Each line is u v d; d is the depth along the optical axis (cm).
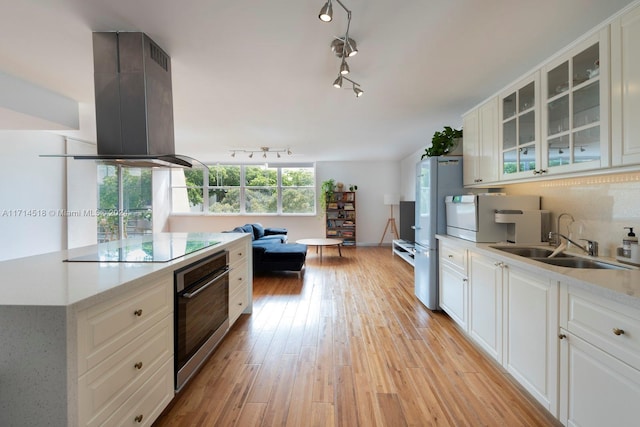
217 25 178
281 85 272
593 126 161
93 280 127
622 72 144
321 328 280
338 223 796
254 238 623
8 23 174
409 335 263
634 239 172
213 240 263
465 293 250
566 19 172
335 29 183
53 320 99
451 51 211
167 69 214
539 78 204
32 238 433
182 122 400
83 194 527
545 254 222
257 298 370
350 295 380
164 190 795
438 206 314
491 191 315
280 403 174
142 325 138
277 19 173
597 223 202
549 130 197
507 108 241
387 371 207
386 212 814
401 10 165
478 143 280
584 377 131
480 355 228
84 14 166
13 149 405
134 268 150
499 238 251
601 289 120
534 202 254
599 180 200
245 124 411
